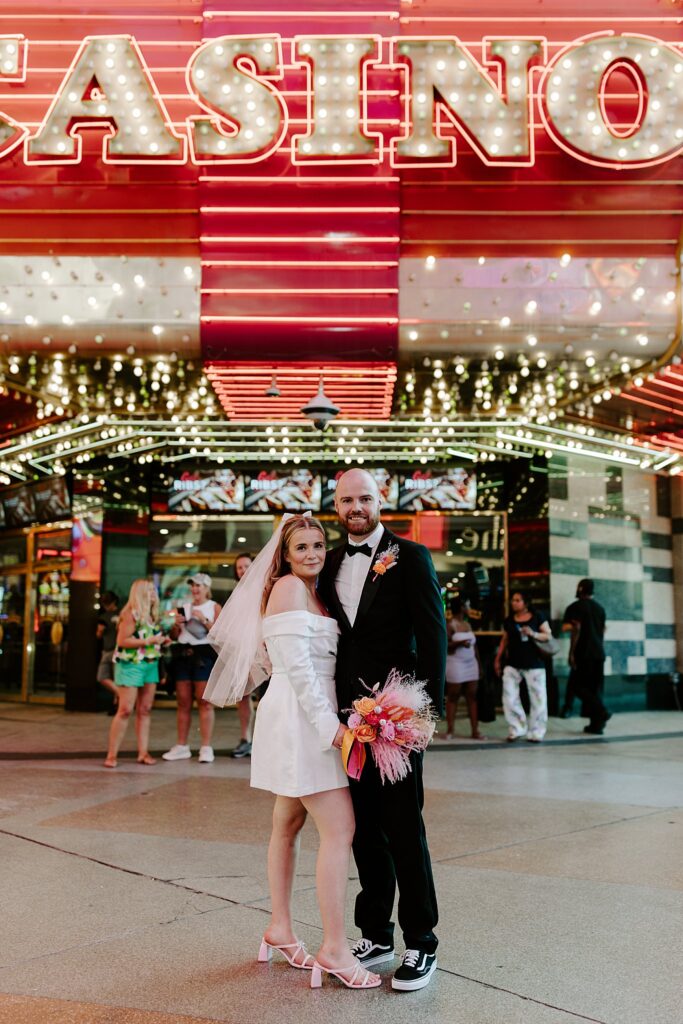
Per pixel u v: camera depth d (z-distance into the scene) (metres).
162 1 7.86
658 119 7.54
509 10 7.87
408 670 3.67
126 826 5.91
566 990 3.29
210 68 7.46
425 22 7.86
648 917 4.10
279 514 14.29
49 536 15.01
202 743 8.71
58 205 7.77
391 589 3.66
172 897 4.39
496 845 5.44
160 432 12.12
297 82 7.75
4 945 3.73
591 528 14.26
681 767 8.59
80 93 7.50
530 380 9.03
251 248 7.84
